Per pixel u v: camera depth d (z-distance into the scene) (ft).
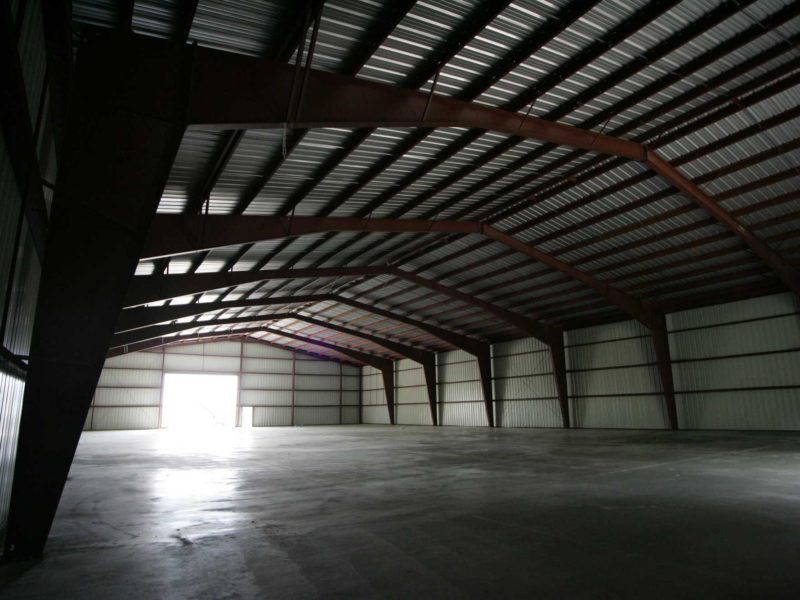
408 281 100.42
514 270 90.02
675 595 14.19
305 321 135.54
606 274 84.38
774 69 42.55
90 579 16.40
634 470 39.37
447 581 15.72
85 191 20.83
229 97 27.94
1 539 20.25
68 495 33.24
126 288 20.75
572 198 65.57
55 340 19.61
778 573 15.69
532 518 24.02
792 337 75.00
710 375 83.92
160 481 39.45
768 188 57.82
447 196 64.28
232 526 23.75
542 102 46.21
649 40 39.40
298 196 55.67
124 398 140.77
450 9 34.06
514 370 121.29
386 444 75.46
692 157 54.54
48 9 23.56
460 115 42.73
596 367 102.32
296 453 63.05
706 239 69.82
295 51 34.42
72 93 21.48
